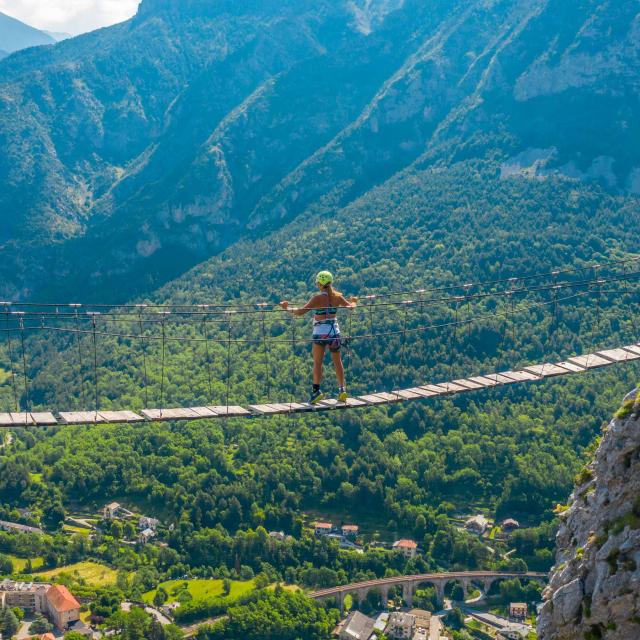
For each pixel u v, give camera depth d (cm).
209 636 9081
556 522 11200
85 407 16475
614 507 2886
